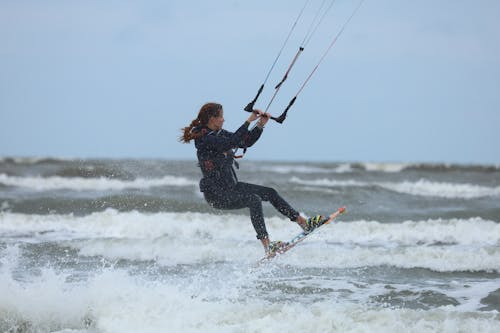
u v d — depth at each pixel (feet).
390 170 485.97
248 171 379.55
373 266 115.44
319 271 111.24
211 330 76.02
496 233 151.12
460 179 385.09
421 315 79.36
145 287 92.79
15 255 123.54
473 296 95.55
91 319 83.71
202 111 96.22
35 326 82.69
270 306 83.10
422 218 178.91
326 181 326.85
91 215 173.17
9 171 351.67
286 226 162.40
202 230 158.92
